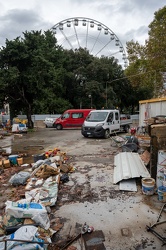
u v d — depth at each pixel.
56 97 31.98
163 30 19.33
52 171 5.66
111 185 5.23
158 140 4.91
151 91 38.72
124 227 3.46
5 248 2.59
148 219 3.67
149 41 20.94
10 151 9.86
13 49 18.23
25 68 19.97
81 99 33.12
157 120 6.80
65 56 33.91
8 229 3.18
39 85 20.03
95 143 11.62
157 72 21.73
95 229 3.43
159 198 4.31
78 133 16.77
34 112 30.59
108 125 13.48
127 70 24.86
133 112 44.91
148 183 4.55
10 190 5.12
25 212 3.33
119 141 10.50
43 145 11.59
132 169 5.71
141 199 4.43
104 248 2.99
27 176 5.64
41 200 4.28
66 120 20.41
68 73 32.03
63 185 5.29
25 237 2.80
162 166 4.52
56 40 36.16
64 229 3.45
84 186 5.20
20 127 18.23
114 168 6.43
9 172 6.61
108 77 34.75
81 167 6.87
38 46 20.67
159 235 3.18
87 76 33.28
